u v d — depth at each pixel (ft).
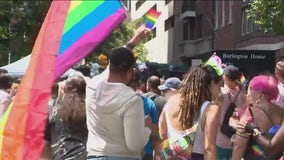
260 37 134.10
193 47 201.67
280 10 83.30
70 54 18.60
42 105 18.35
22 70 71.92
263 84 22.99
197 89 22.81
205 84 22.88
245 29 148.05
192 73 23.22
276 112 23.02
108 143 21.59
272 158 22.18
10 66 72.38
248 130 22.82
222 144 33.14
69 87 25.85
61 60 18.57
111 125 21.47
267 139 21.88
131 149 21.29
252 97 23.41
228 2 165.17
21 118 18.83
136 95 21.25
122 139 21.57
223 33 169.27
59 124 25.62
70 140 25.45
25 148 18.79
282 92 25.72
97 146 21.75
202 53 189.16
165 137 23.68
